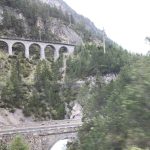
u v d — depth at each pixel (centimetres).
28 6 17438
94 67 12038
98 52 12712
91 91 9494
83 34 19162
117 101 3284
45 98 10600
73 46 14550
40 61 12950
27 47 13638
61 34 17750
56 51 14188
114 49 13962
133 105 1900
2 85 10388
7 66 12181
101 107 6009
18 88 10419
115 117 2702
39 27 17025
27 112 9812
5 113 9488
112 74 12050
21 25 16350
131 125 1927
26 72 12106
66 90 11275
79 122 7400
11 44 13350
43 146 6894
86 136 4391
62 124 7175
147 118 1870
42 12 17800
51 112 10181
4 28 15738
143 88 1888
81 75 11844
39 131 6894
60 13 19825
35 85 11125
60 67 12750
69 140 7138
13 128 6769
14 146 5997
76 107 10300
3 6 16488
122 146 2070
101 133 2878
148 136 1817
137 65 2083
